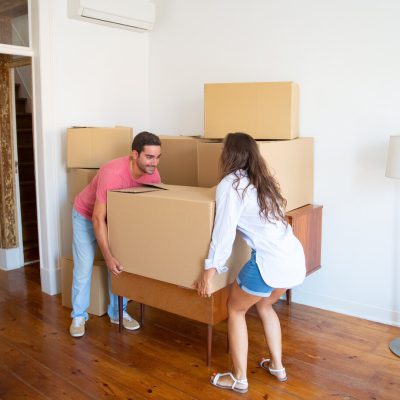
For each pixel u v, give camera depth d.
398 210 2.99
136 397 2.29
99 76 3.79
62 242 3.65
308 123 3.28
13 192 4.20
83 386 2.39
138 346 2.81
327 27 3.13
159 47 4.05
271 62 3.40
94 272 3.21
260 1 3.40
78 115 3.66
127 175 2.79
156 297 2.68
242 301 2.23
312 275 3.41
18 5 3.39
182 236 2.39
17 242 4.28
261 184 2.17
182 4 3.83
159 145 2.74
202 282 2.29
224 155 2.26
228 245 2.17
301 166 3.11
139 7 3.79
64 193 3.61
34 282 3.93
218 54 3.68
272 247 2.13
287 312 3.29
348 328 3.03
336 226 3.25
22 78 4.72
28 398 2.29
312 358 2.64
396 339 2.85
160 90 4.11
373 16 2.94
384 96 2.96
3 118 4.06
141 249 2.59
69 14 3.49
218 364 2.60
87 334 2.97
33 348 2.78
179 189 2.70
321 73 3.19
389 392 2.31
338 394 2.29
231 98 3.10
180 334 2.97
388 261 3.07
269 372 2.49
